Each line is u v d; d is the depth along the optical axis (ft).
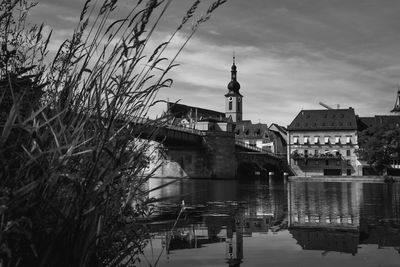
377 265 29.73
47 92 9.27
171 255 30.32
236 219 55.83
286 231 45.75
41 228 7.56
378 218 59.21
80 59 8.91
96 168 8.36
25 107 8.95
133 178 9.80
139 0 8.51
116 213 9.66
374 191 140.15
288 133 356.18
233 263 29.45
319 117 354.13
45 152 7.09
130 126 9.15
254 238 40.24
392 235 43.50
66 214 8.07
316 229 47.75
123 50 8.62
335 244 37.86
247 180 278.46
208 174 323.16
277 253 33.17
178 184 203.10
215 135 324.80
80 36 8.77
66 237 7.81
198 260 29.58
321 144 347.97
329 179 271.90
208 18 8.74
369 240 40.19
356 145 340.59
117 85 8.80
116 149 8.80
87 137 8.61
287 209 72.43
